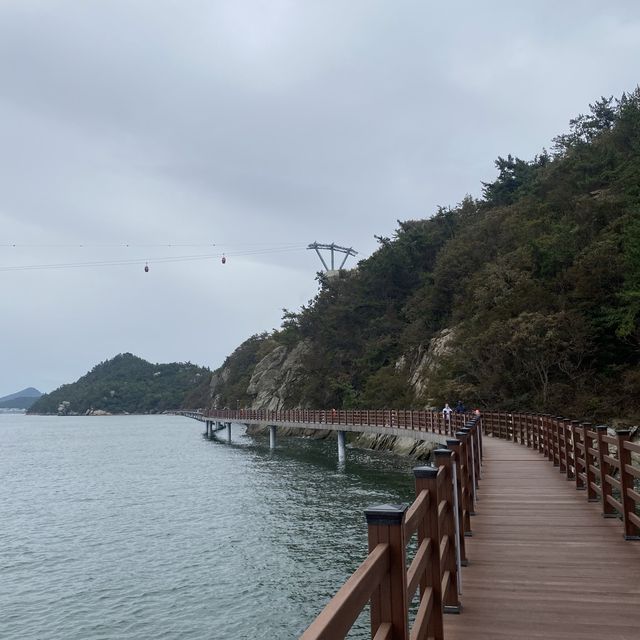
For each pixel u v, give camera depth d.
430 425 32.22
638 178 34.84
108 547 18.89
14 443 78.19
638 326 31.25
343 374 63.44
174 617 12.95
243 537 19.41
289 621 12.53
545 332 32.69
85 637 12.09
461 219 64.62
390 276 64.75
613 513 9.96
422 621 4.11
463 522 7.59
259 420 60.59
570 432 14.49
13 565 17.16
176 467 41.69
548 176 48.84
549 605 5.93
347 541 18.45
